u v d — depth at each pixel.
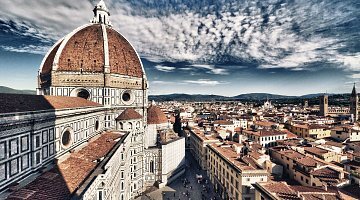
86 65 90.31
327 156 84.31
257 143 114.12
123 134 77.94
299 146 100.44
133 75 102.62
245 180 70.94
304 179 72.44
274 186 58.00
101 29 100.56
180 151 115.62
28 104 42.69
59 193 33.41
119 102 96.00
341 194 51.75
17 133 35.41
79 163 46.84
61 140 50.38
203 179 109.50
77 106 59.91
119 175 61.84
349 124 154.62
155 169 101.25
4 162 32.69
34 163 39.88
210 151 107.44
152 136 117.56
